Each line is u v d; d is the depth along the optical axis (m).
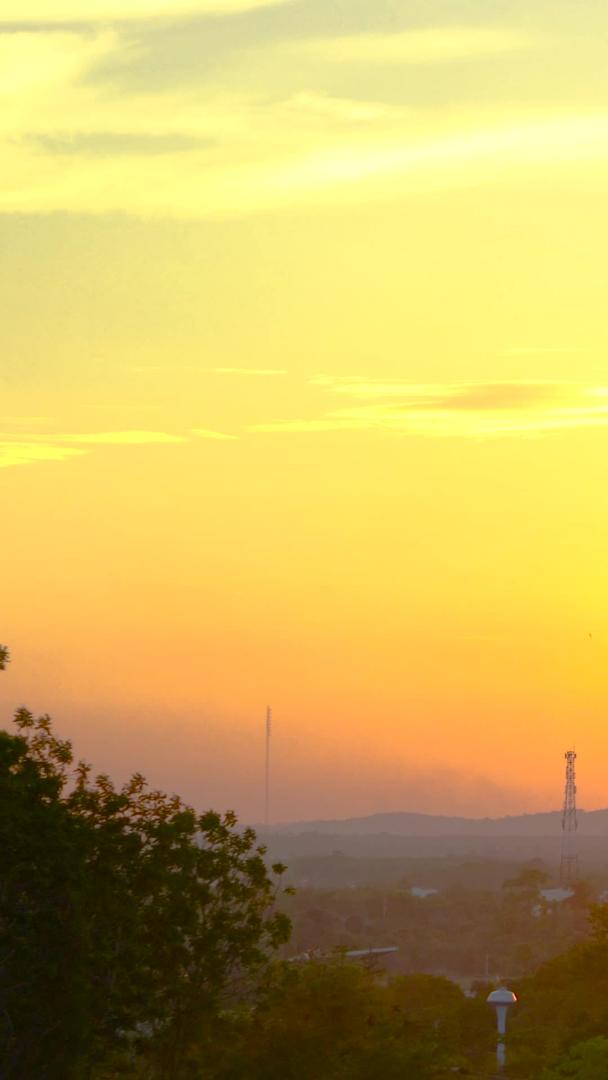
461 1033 128.50
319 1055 81.00
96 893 74.44
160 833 78.19
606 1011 116.88
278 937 82.56
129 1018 76.56
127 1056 82.44
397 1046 79.56
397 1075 77.75
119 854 77.00
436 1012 130.62
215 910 81.12
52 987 68.75
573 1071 87.25
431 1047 80.88
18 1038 68.62
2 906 67.88
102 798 78.69
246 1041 82.19
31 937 68.25
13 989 68.25
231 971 80.88
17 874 68.06
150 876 77.38
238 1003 84.94
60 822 70.44
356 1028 84.94
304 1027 82.56
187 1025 79.19
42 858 68.25
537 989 141.62
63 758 75.88
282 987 85.31
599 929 139.25
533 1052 102.88
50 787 72.56
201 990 79.50
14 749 70.56
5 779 70.00
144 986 76.88
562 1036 112.69
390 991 140.25
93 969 72.62
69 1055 68.94
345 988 86.81
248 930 80.88
